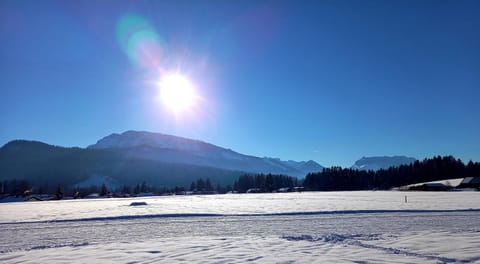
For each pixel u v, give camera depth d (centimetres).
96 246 1333
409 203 4191
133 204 5178
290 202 5147
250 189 16950
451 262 972
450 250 1136
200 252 1171
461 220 2269
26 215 3488
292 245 1305
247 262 1009
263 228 2030
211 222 2442
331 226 2045
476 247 1179
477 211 2948
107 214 3325
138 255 1135
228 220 2570
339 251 1166
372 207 3575
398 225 2023
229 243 1359
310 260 1023
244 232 1867
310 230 1872
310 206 4006
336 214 2900
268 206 4191
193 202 5981
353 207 3656
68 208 4781
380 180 14900
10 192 16125
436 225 1997
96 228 2214
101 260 1071
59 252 1226
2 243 1633
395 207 3525
